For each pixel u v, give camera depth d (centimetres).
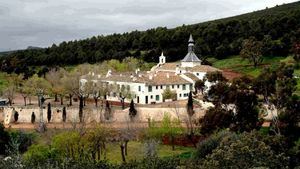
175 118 11912
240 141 4753
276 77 9119
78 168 5569
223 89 9725
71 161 5722
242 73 18325
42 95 15812
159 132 10925
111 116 13412
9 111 14762
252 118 9375
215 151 4516
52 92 17175
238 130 9162
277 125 8388
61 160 6831
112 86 16775
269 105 9238
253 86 9331
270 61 19775
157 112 13212
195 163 4819
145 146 9525
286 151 6081
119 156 9844
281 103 8788
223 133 8162
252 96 9369
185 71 17400
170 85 16250
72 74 17838
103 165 5622
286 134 8162
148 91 15850
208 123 9662
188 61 19050
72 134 9031
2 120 14788
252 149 4481
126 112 13538
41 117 13388
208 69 17312
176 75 16875
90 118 13625
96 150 9738
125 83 16538
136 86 16100
